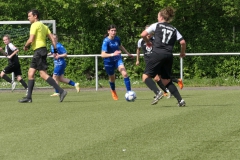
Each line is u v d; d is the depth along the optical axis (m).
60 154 14.45
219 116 20.59
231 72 47.03
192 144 15.39
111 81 30.44
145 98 31.05
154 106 25.05
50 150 14.98
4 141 16.45
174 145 15.29
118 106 25.52
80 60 47.44
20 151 14.96
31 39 27.78
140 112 22.44
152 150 14.70
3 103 28.67
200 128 17.91
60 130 18.22
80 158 13.98
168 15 23.69
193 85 43.38
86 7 48.00
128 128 18.20
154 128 18.06
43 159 13.94
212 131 17.33
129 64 47.78
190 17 47.81
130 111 22.97
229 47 47.69
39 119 21.16
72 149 15.03
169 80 24.39
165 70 24.06
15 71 37.50
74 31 48.75
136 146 15.25
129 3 48.38
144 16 48.44
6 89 42.81
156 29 23.58
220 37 47.81
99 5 48.12
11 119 21.39
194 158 13.72
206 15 47.81
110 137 16.64
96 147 15.21
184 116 20.73
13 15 48.75
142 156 14.03
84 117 21.28
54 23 42.59
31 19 28.20
